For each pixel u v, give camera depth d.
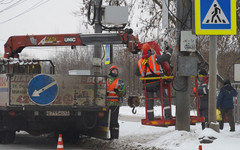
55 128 12.30
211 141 10.39
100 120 12.16
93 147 12.09
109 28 15.44
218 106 13.70
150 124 11.22
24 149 11.47
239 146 9.66
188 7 11.86
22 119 11.95
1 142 12.86
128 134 14.46
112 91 12.27
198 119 11.80
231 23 10.52
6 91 11.38
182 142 10.70
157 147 10.42
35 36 15.47
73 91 11.56
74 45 15.32
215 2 10.49
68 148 11.95
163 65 11.78
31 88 11.34
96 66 16.19
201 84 13.66
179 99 11.74
